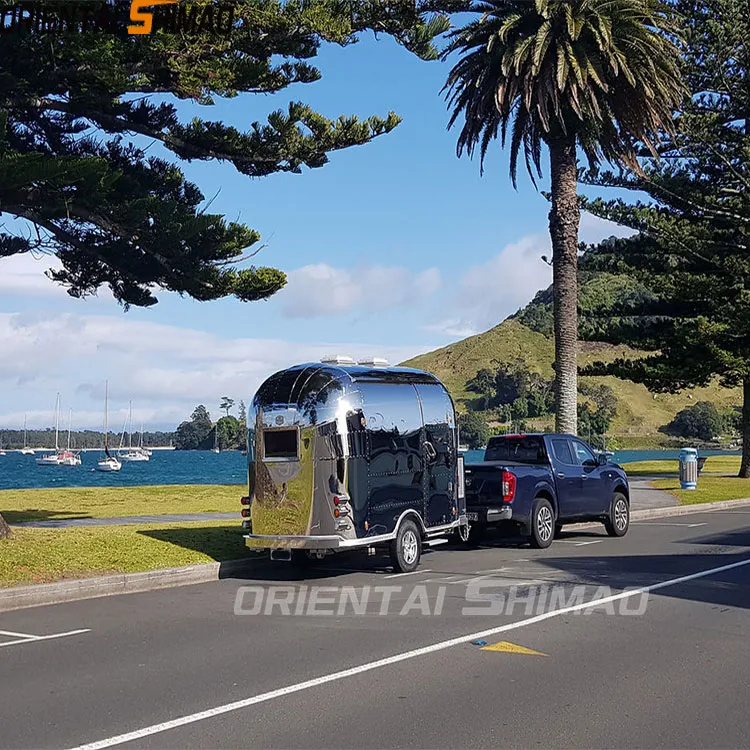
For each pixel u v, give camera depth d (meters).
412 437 14.50
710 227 40.28
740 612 10.27
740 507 27.16
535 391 190.75
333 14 15.85
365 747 5.80
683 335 38.09
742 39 36.75
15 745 5.86
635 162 27.00
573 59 23.95
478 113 26.41
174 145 18.02
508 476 16.42
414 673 7.63
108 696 7.03
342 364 14.33
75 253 18.33
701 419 181.00
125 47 15.38
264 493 13.78
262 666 7.95
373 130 17.64
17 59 15.30
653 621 9.77
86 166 14.28
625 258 41.19
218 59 16.14
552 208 27.08
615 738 5.95
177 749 5.78
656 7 25.48
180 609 11.05
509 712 6.52
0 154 13.83
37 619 10.47
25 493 29.05
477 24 25.97
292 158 17.89
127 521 19.30
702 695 6.95
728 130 39.81
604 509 18.58
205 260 17.45
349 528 13.31
